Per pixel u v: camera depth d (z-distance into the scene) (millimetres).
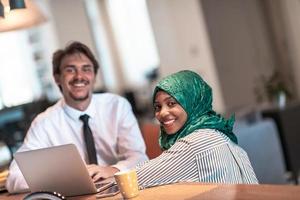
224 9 7305
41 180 1944
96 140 2695
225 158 1800
